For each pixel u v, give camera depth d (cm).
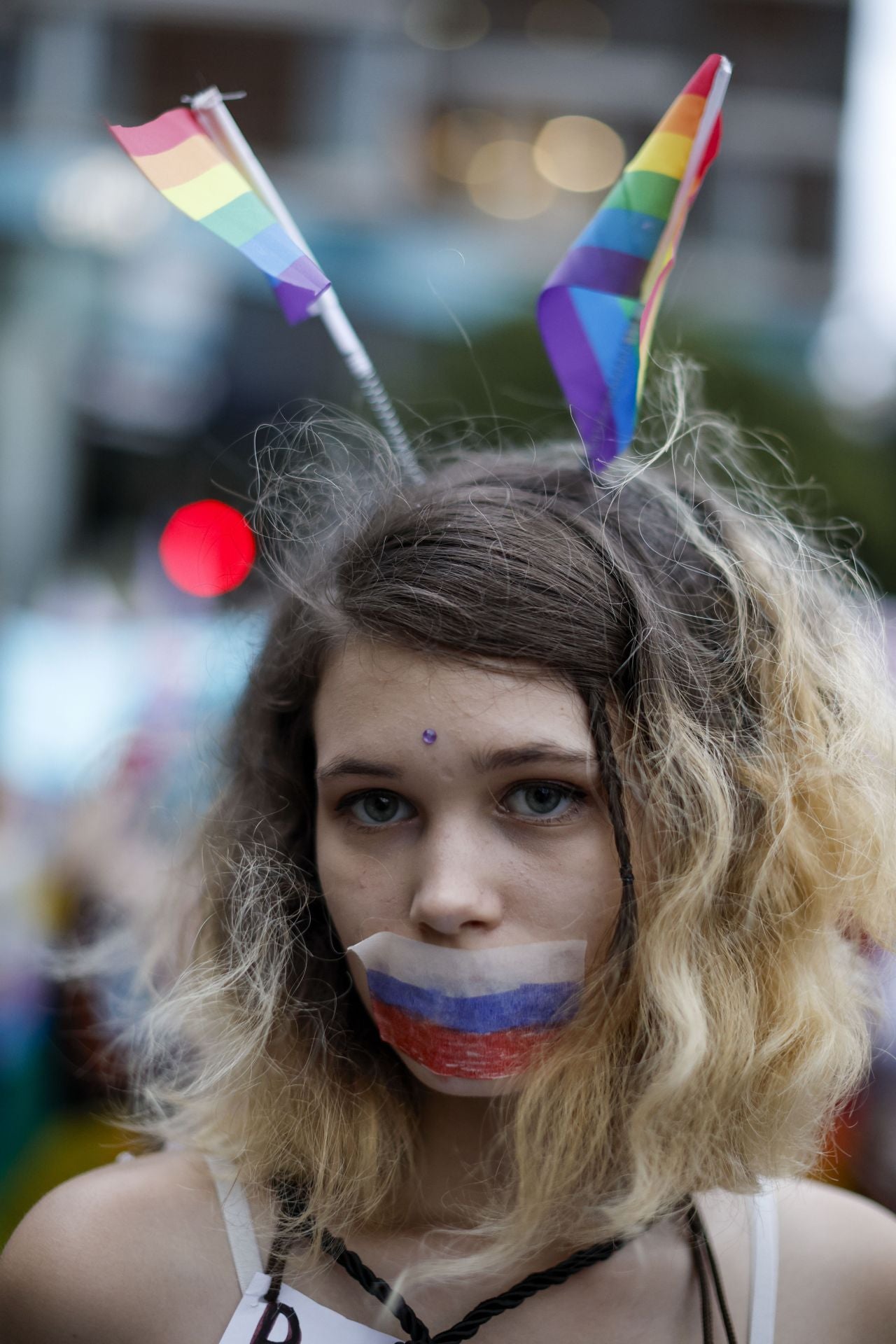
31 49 767
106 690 422
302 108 802
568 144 841
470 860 91
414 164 820
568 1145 94
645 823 97
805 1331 96
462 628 90
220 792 127
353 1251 99
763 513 125
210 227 102
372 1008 96
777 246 876
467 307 731
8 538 754
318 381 795
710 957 99
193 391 789
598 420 106
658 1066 95
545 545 96
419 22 816
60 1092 261
